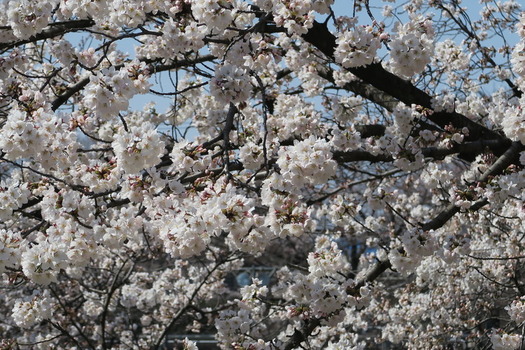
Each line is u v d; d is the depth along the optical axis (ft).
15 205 17.06
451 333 36.17
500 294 36.65
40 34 22.41
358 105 29.32
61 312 37.63
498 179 21.86
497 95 34.45
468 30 34.50
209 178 16.89
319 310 20.34
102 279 42.75
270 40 21.61
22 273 17.94
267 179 16.24
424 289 40.27
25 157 16.71
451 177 28.19
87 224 16.47
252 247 15.65
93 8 19.30
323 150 15.53
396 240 31.99
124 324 44.50
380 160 24.25
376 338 38.96
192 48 19.22
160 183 16.16
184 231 14.61
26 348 37.29
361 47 18.98
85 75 25.64
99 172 16.46
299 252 74.54
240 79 18.06
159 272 45.73
